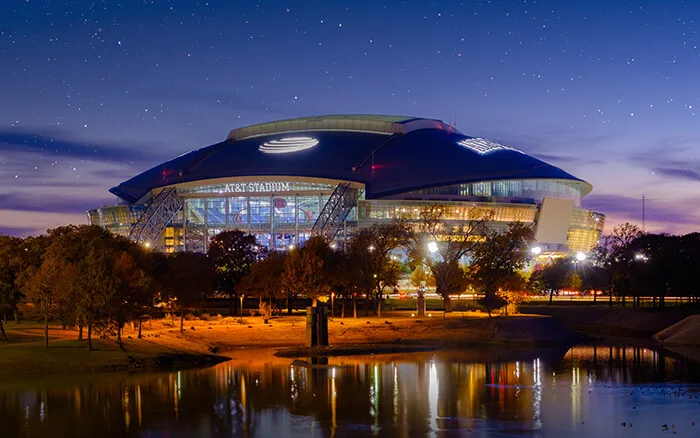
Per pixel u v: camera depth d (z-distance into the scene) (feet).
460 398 199.31
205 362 267.59
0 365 236.22
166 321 382.42
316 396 202.28
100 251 281.54
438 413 181.27
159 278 344.90
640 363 269.44
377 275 432.66
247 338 333.01
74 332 311.06
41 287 259.80
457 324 363.56
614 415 178.40
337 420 174.40
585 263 607.37
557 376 237.25
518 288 416.05
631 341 354.74
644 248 474.08
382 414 180.45
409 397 200.85
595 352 307.17
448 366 260.83
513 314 421.18
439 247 482.28
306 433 163.53
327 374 240.12
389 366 260.62
